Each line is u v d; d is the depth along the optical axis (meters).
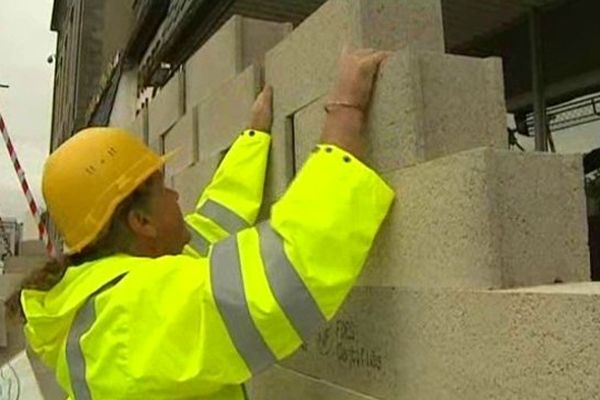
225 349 1.77
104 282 1.84
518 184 1.79
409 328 2.02
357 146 2.11
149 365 1.74
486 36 6.20
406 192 2.03
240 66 3.48
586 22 5.33
